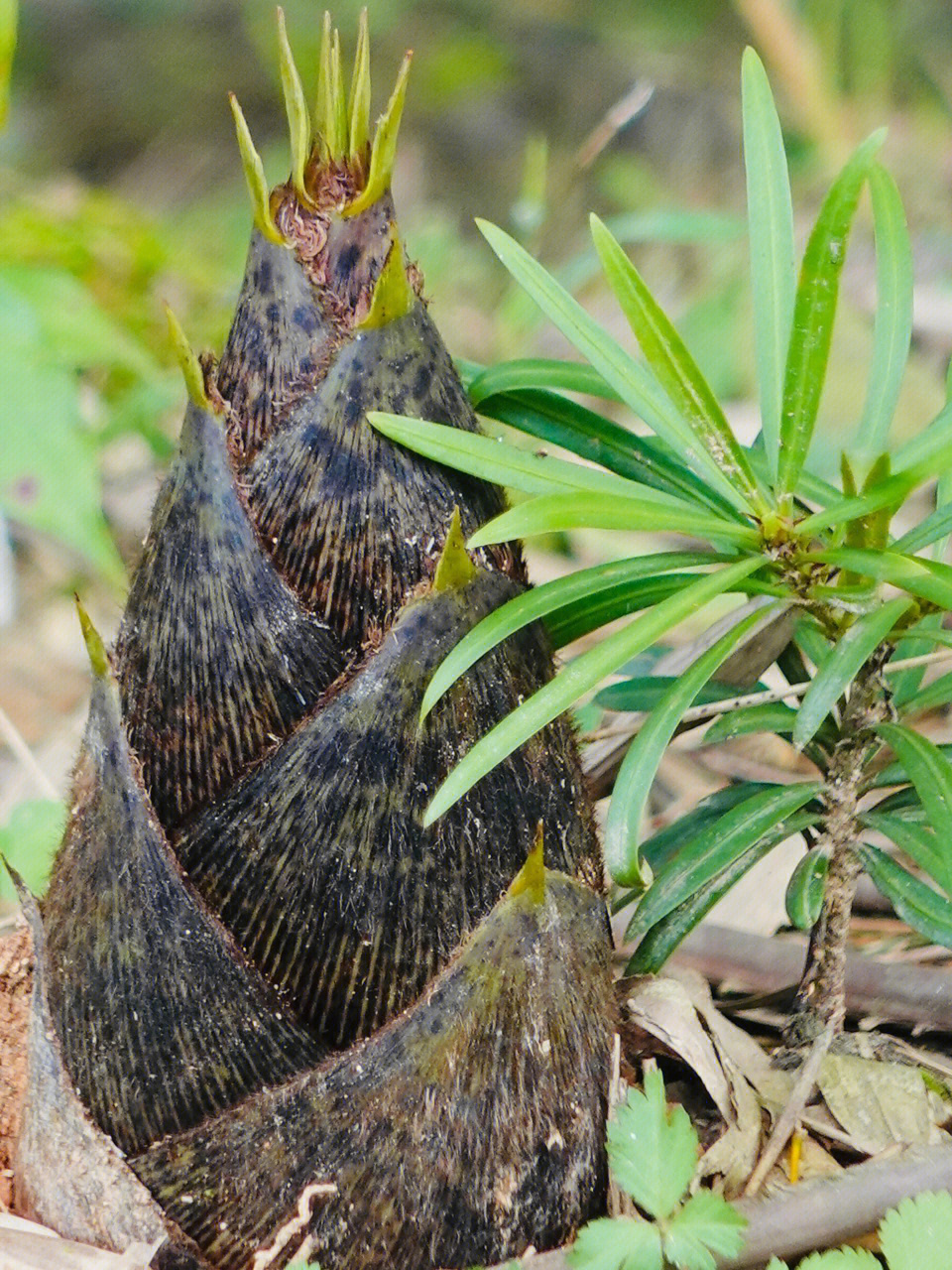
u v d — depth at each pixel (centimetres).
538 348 167
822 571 67
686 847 70
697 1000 75
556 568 125
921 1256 65
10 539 136
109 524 132
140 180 226
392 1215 64
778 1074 73
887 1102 72
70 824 65
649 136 225
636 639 64
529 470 65
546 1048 64
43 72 238
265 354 64
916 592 65
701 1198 66
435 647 63
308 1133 64
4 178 203
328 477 63
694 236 151
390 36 236
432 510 64
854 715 70
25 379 107
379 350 64
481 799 64
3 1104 72
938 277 165
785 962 78
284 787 63
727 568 66
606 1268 65
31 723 113
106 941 64
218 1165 64
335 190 65
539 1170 65
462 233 218
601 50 238
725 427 66
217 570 63
